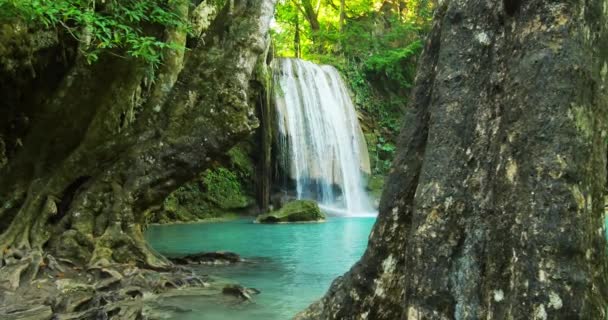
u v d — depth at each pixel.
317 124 21.50
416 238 2.53
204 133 7.11
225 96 7.26
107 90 7.72
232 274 7.20
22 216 6.66
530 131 2.22
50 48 8.06
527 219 2.14
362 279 3.01
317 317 3.18
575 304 2.00
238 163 19.03
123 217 6.79
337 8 30.50
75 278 5.85
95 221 6.74
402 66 27.02
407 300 2.54
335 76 23.61
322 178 21.09
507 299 2.17
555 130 2.17
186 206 17.38
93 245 6.53
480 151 2.51
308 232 13.43
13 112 8.02
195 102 7.33
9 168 7.23
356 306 2.99
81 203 6.75
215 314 4.98
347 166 22.38
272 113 19.84
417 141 2.97
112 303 5.18
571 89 2.20
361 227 14.73
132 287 5.64
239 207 18.78
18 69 7.59
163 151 7.02
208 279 6.63
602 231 2.27
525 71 2.31
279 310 5.12
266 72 19.08
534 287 2.06
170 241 11.48
